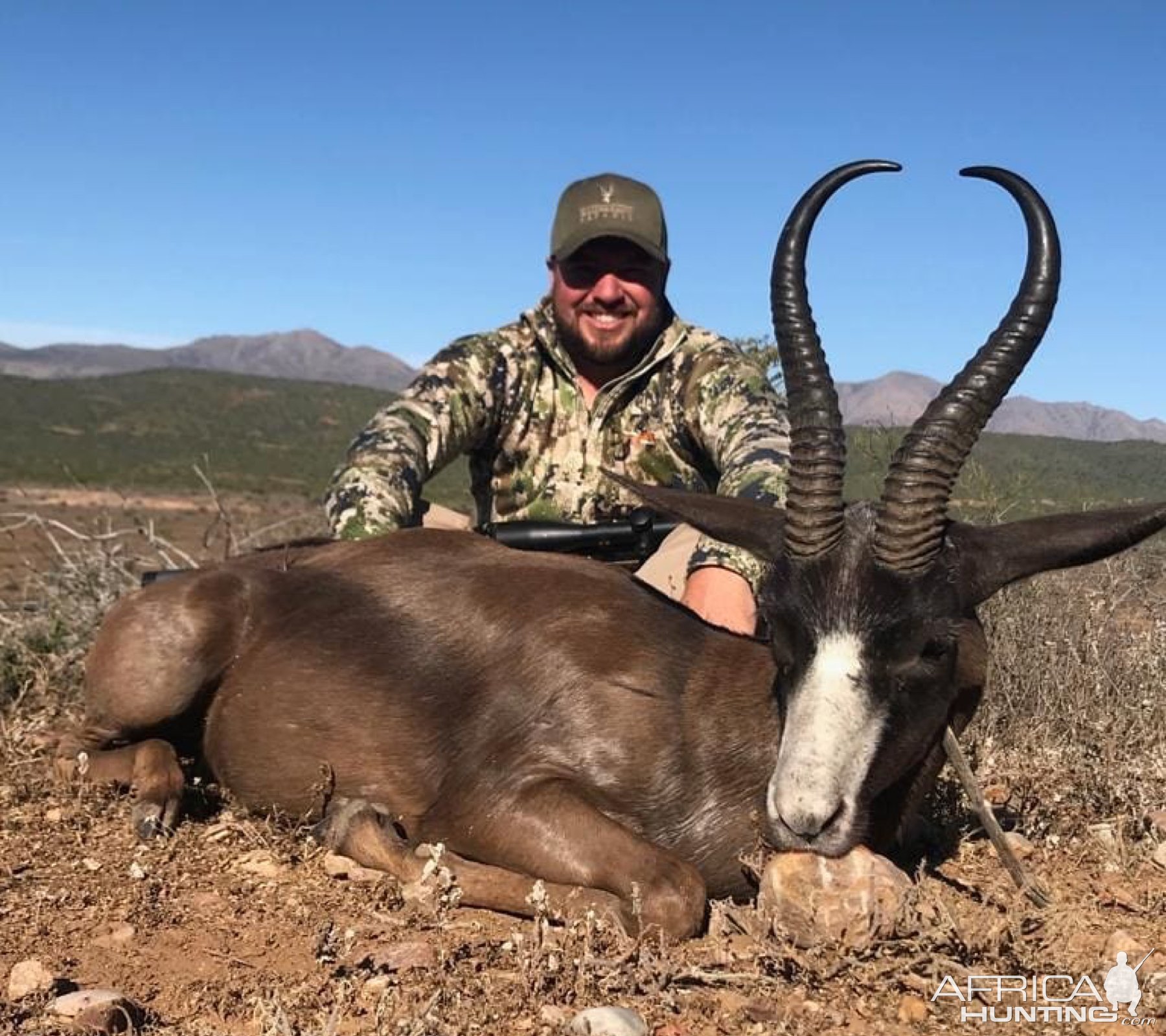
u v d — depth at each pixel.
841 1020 0.87
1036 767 1.44
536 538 1.43
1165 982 0.93
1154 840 1.27
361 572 1.28
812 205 1.06
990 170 1.05
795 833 0.95
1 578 2.57
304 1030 0.82
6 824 1.21
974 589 1.03
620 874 1.02
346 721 1.20
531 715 1.12
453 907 1.04
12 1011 0.83
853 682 0.97
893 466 0.99
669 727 1.10
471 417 1.52
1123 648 1.69
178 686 1.27
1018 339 1.01
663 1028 0.85
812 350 1.03
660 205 1.54
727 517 1.10
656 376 1.57
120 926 0.99
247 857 1.14
